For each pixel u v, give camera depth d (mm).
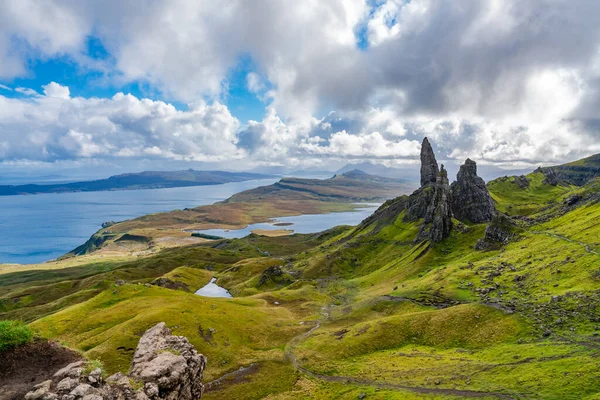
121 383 32844
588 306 96000
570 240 150500
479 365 86438
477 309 118312
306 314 170750
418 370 93500
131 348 107812
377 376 95000
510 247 178625
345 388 91438
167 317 127812
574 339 85500
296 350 122250
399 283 194500
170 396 36438
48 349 33625
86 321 133375
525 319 103250
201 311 143125
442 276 164875
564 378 68062
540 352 83438
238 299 188125
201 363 45156
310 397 90438
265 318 155750
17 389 29094
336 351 116688
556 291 110938
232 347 122875
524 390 68375
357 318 148000
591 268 114688
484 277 145250
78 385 29344
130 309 142375
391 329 123938
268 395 94000
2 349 31578
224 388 99000
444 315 121875
